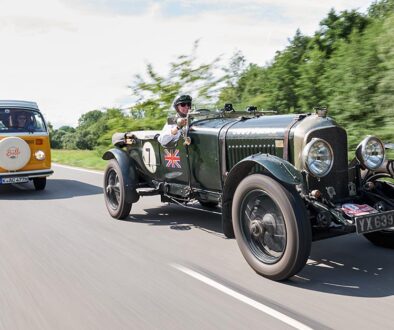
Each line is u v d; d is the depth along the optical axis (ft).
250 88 47.44
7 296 12.27
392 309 10.84
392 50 31.65
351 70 33.81
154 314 10.89
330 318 10.43
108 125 53.98
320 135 13.61
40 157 30.94
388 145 15.30
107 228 19.66
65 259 15.35
